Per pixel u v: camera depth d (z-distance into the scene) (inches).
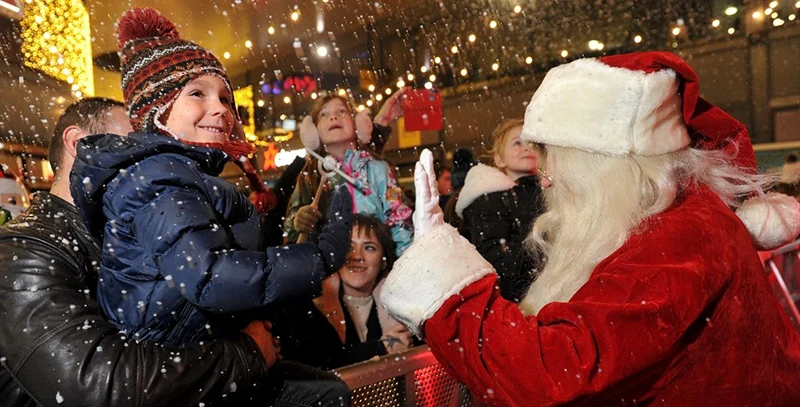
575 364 34.7
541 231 46.6
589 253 41.3
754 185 47.4
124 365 41.1
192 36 213.8
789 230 48.5
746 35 232.1
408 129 127.1
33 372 40.6
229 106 55.5
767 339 40.0
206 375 43.9
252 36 221.0
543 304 44.2
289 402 53.8
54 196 50.6
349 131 102.5
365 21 242.7
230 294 42.1
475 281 40.1
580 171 42.3
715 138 46.8
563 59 255.4
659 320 34.9
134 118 50.8
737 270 39.2
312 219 87.9
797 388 41.3
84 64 142.8
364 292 86.0
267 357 50.5
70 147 53.2
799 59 224.1
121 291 43.9
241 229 48.2
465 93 276.1
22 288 42.7
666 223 39.3
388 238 87.9
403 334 85.1
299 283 45.2
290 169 92.8
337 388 56.4
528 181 98.9
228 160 50.4
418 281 39.9
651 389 38.5
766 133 231.0
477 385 38.7
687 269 36.6
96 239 48.4
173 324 43.9
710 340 38.2
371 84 251.1
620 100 39.1
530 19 259.9
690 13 240.2
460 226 107.3
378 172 101.4
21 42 130.6
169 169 43.6
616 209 40.8
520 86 263.1
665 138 40.8
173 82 50.4
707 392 38.2
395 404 67.5
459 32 267.9
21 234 45.3
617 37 246.5
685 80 40.3
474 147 274.4
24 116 131.4
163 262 41.5
